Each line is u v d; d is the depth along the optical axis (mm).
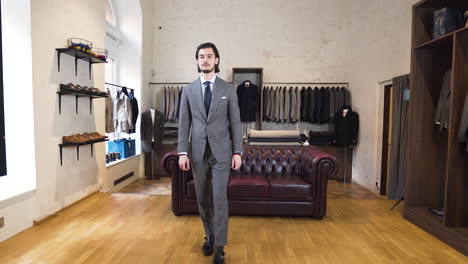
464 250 2074
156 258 1956
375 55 4461
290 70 5914
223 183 1838
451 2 2670
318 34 5848
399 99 3594
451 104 2285
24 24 2379
